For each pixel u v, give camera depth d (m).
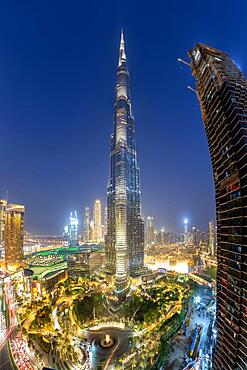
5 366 145.12
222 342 96.75
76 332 192.00
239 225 88.00
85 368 145.88
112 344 176.62
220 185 105.06
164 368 148.50
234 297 89.31
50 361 149.88
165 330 185.88
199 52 121.12
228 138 96.94
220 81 102.50
